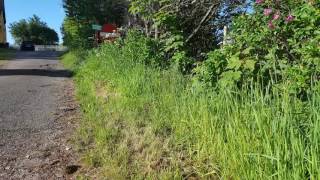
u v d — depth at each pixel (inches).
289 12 228.2
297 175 136.8
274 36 226.7
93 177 200.8
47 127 297.9
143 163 201.5
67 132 281.4
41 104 388.5
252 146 160.9
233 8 395.9
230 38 280.8
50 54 1539.1
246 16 248.2
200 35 420.8
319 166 135.6
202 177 179.5
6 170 219.9
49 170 217.9
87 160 216.4
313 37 209.0
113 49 551.5
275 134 153.6
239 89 231.0
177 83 302.7
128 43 469.7
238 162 162.4
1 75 681.6
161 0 410.3
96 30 1045.2
